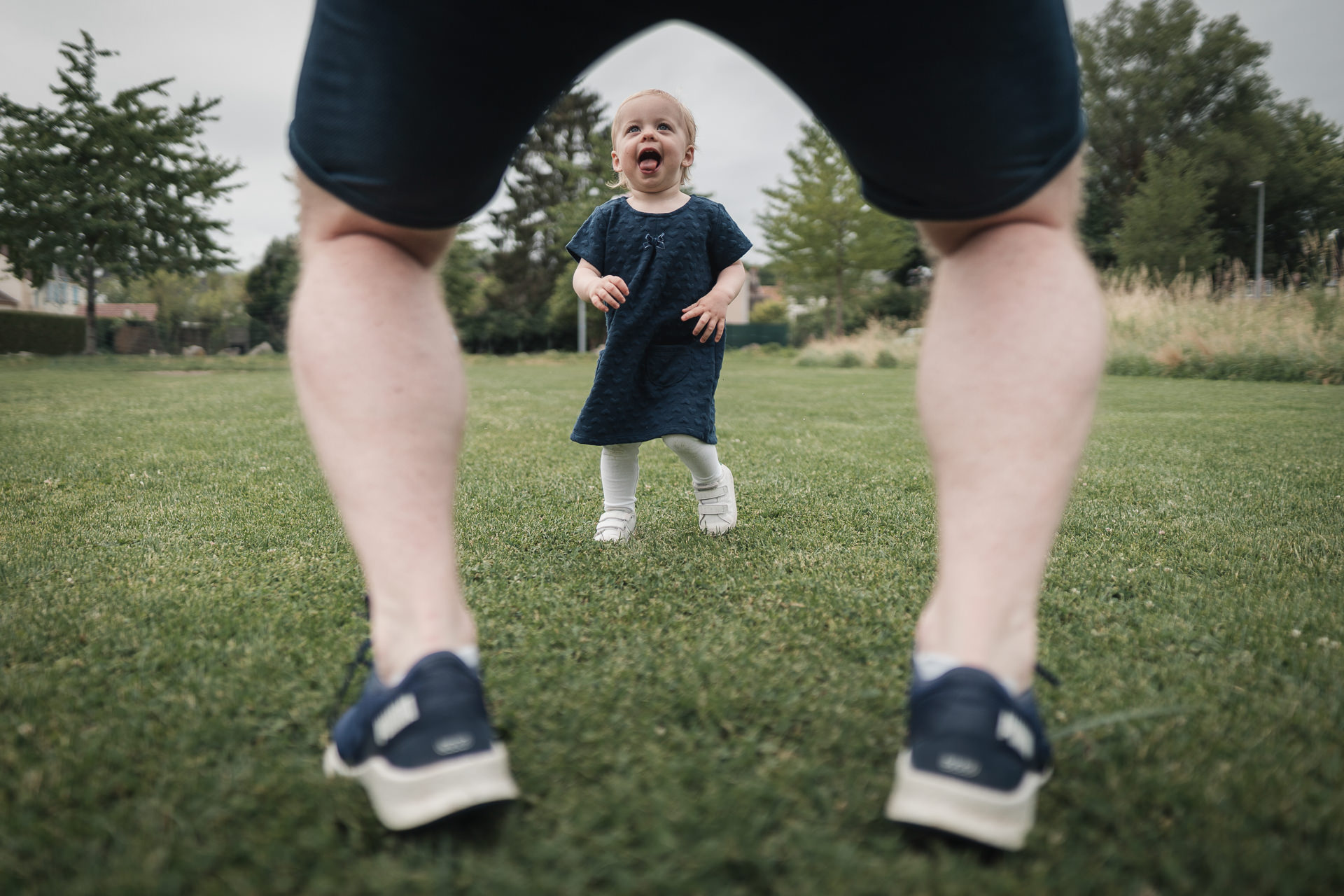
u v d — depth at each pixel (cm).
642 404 227
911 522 251
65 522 249
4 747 105
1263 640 147
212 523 246
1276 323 1169
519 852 82
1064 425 84
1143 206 3247
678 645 143
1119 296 1432
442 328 97
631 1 75
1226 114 3750
